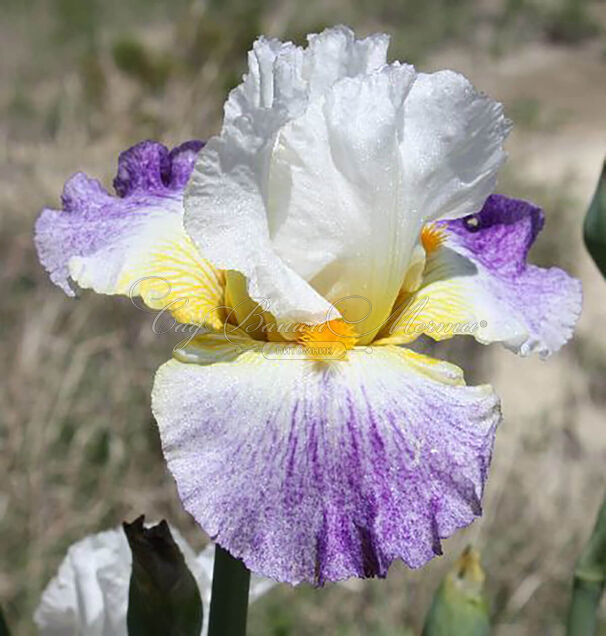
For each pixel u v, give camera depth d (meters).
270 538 0.28
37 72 1.84
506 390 1.08
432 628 0.40
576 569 0.42
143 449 0.79
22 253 0.95
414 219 0.33
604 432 1.06
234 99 0.32
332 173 0.32
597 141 1.96
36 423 0.75
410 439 0.30
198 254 0.35
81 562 0.40
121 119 1.10
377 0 2.69
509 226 0.41
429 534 0.29
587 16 2.75
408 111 0.33
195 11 1.26
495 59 2.59
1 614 0.37
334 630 0.72
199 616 0.34
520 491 0.86
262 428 0.29
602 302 1.30
